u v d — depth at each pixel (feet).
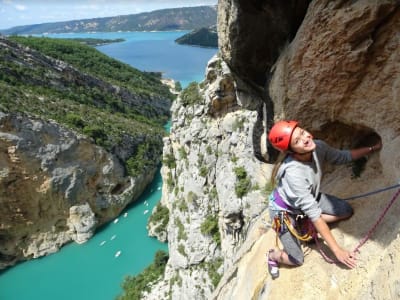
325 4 17.81
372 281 12.45
